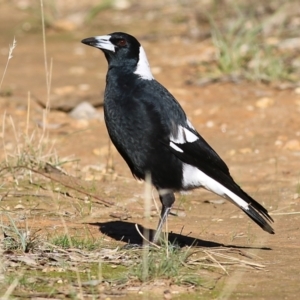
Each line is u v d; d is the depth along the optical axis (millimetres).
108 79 11164
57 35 29062
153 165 10742
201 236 11234
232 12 28641
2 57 25328
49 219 11742
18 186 13406
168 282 8875
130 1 33219
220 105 19516
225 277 9266
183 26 28750
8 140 16375
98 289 8680
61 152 16031
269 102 19422
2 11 33031
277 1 28281
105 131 17719
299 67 21906
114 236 11102
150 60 24297
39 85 21562
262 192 13727
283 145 16609
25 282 8734
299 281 9172
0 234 10195
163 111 10664
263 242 10898
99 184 14016
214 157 10883
